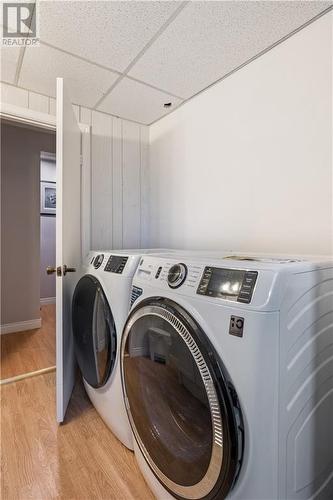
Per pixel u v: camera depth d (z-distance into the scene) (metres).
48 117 1.93
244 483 0.66
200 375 0.72
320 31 1.25
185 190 2.07
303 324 0.72
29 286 2.99
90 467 1.16
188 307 0.80
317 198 1.29
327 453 0.83
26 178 2.98
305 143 1.32
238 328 0.67
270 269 0.68
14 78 1.74
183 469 0.81
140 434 1.02
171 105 2.09
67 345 1.60
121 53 1.51
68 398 1.62
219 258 0.97
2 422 1.44
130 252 1.45
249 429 0.65
